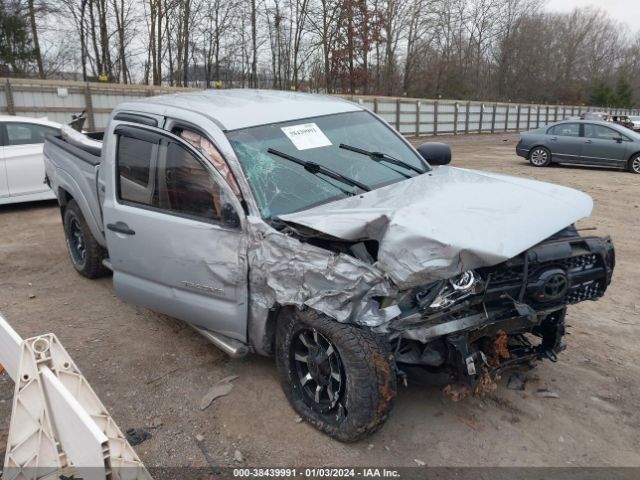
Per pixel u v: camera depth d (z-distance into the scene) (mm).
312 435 3301
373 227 3018
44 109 17250
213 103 4191
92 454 2082
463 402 3609
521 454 3143
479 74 64812
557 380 3891
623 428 3377
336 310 2967
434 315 2945
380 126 4688
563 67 73062
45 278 6000
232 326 3596
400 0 51219
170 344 4449
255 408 3570
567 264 3396
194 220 3652
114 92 18797
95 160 5141
